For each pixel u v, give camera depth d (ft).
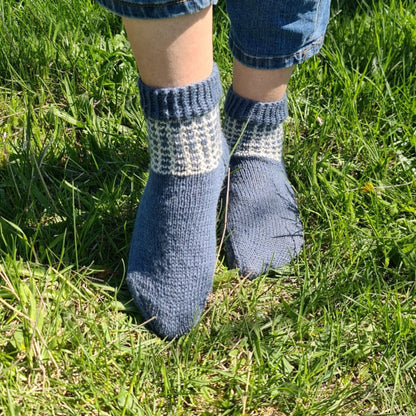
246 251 5.05
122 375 4.15
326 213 5.25
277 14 4.33
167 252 4.50
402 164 5.99
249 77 4.89
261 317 4.69
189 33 3.76
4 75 6.74
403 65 6.61
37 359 4.15
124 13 3.60
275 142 5.40
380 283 4.96
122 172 5.47
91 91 6.52
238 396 4.20
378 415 4.03
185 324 4.53
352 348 4.42
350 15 7.82
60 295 4.42
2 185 5.38
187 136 4.19
